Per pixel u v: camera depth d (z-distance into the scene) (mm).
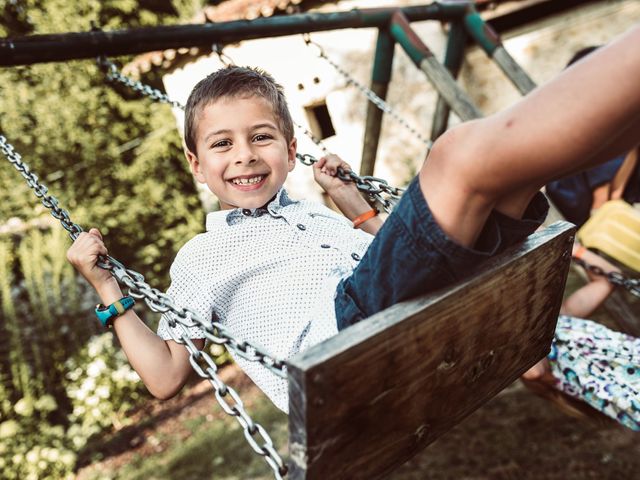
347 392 886
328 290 1466
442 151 986
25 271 7242
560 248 1278
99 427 6586
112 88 8516
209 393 6965
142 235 8406
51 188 7992
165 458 5672
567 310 2488
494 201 981
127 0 9031
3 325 7152
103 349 7227
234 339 1078
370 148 4750
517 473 3926
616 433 4117
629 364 1895
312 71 6902
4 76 7852
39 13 8383
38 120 8047
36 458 5793
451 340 1063
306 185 7473
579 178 2658
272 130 1626
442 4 4305
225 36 2873
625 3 6031
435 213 1009
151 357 1512
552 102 824
